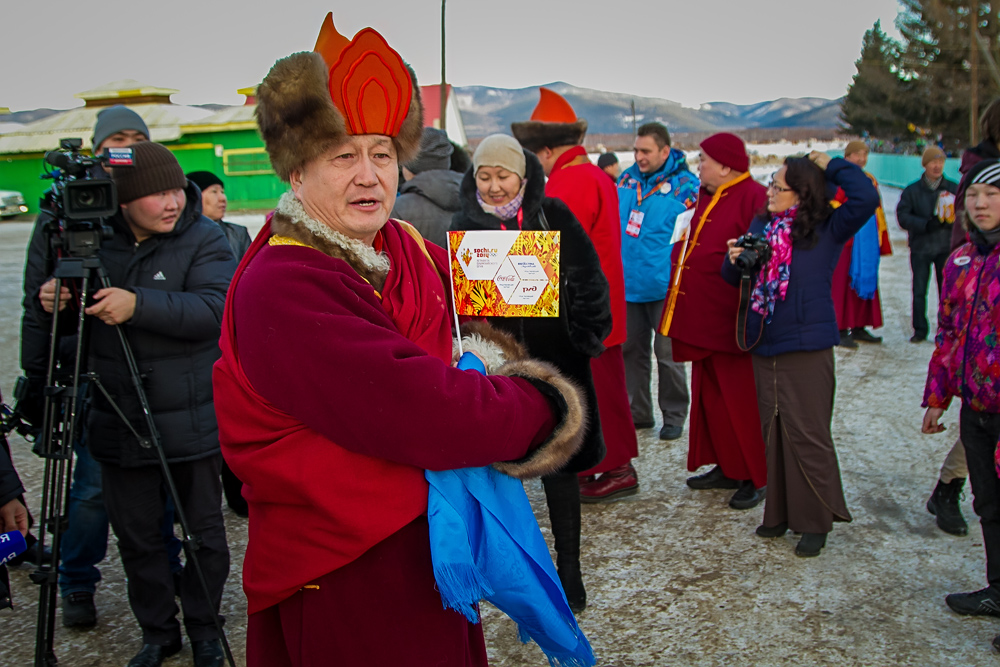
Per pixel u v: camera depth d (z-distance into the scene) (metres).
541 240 1.71
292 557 1.29
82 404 2.49
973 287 2.92
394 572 1.31
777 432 3.51
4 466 2.29
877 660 2.71
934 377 3.24
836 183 3.39
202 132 26.97
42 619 2.32
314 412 1.21
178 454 2.72
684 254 4.15
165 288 2.74
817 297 3.38
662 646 2.85
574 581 3.08
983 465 2.92
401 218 4.07
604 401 4.01
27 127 29.02
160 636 2.81
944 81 33.47
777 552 3.53
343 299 1.24
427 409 1.19
